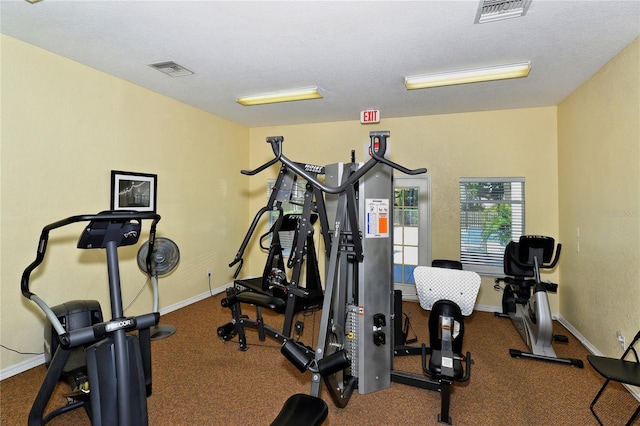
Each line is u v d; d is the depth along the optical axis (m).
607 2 2.06
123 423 1.66
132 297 3.70
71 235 3.07
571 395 2.44
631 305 2.54
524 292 3.52
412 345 3.33
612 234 2.82
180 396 2.42
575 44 2.60
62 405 2.31
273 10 2.17
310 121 5.17
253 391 2.49
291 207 5.49
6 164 2.60
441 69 3.12
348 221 2.47
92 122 3.21
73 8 2.18
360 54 2.81
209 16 2.25
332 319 2.46
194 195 4.53
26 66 2.70
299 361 1.87
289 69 3.15
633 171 2.51
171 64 3.07
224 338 3.17
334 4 2.10
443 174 4.63
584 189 3.37
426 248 4.71
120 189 3.48
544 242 3.20
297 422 1.48
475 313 4.34
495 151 4.41
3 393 2.42
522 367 2.87
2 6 2.16
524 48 2.68
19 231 2.69
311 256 3.69
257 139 5.65
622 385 2.55
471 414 2.22
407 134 4.77
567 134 3.82
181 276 4.37
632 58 2.53
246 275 5.64
